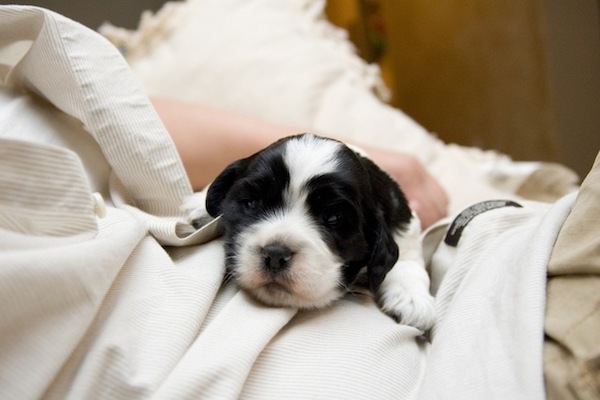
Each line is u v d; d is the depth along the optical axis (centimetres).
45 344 28
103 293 30
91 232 30
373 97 79
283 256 36
